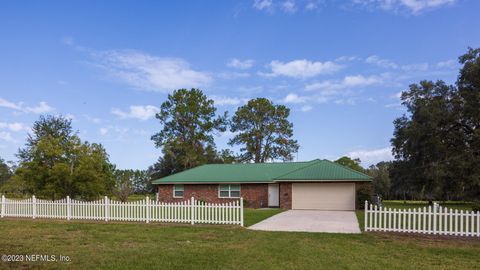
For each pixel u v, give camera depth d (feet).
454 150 121.90
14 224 51.55
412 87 132.05
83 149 85.66
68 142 85.56
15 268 25.46
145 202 55.06
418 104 127.44
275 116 197.06
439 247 35.22
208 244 36.01
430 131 123.03
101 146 120.47
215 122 200.44
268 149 195.62
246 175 110.01
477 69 113.39
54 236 40.40
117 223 52.95
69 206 58.65
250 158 199.52
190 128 193.57
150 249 33.01
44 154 81.71
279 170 112.37
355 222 57.21
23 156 126.72
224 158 202.28
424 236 41.22
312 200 96.78
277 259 29.14
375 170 223.92
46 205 60.18
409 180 136.67
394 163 149.69
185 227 48.80
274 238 39.96
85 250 32.24
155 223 52.80
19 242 36.14
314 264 27.61
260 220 59.57
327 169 101.35
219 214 52.49
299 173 100.01
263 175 108.47
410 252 32.78
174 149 192.44
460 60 122.01
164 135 194.29
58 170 78.23
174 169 195.83
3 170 216.74
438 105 122.42
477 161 109.81
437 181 117.60
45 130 156.66
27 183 81.51
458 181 115.14
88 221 55.52
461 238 40.06
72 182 80.28
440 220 42.16
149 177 208.74
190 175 115.85
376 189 204.64
